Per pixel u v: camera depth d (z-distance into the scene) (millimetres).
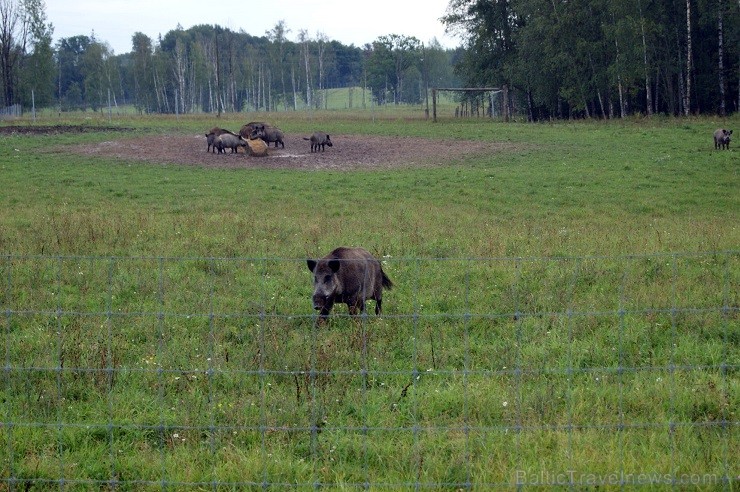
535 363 14461
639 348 15398
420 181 46719
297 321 17281
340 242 26906
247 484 10266
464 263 23125
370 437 11617
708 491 10008
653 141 63219
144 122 93688
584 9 96750
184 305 18609
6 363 13281
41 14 156375
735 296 18703
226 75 199875
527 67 102625
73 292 20016
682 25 93500
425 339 16000
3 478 10492
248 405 12516
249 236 28188
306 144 70000
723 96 88188
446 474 10406
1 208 36219
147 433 11961
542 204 38938
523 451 10945
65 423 12109
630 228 31234
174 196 41406
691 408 12477
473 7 116688
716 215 35594
